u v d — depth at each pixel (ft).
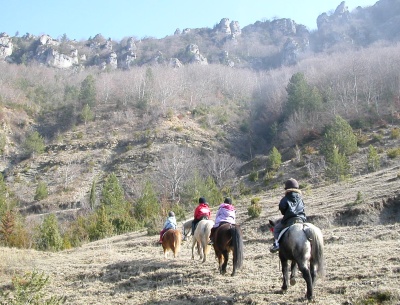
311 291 28.12
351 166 140.77
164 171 189.67
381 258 38.04
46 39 624.59
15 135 276.21
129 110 294.87
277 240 30.58
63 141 262.26
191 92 337.93
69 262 57.98
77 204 191.52
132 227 106.22
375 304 27.27
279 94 306.35
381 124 202.08
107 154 244.42
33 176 227.81
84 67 577.43
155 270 47.16
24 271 53.01
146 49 647.97
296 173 162.91
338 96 248.52
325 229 62.08
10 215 92.89
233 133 282.77
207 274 41.37
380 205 66.59
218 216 39.68
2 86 324.80
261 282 36.01
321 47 602.44
